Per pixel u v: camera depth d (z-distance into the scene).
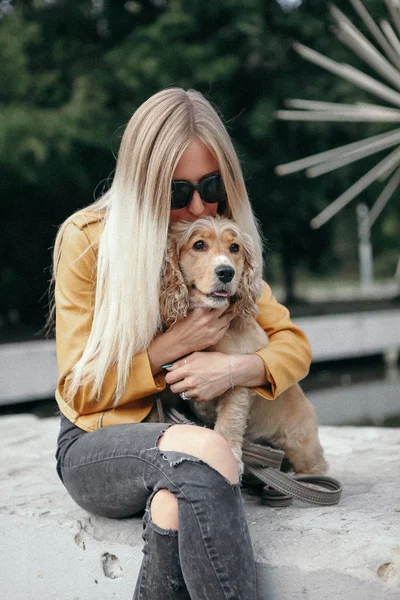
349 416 6.38
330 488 2.45
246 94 11.45
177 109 2.30
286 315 2.62
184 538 1.83
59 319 2.31
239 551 1.84
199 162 2.34
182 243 2.36
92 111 9.62
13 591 2.48
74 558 2.36
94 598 2.34
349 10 10.29
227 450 1.96
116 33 11.66
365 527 2.12
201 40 10.96
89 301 2.30
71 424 2.33
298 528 2.16
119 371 2.19
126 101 10.35
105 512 2.28
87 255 2.31
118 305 2.19
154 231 2.23
